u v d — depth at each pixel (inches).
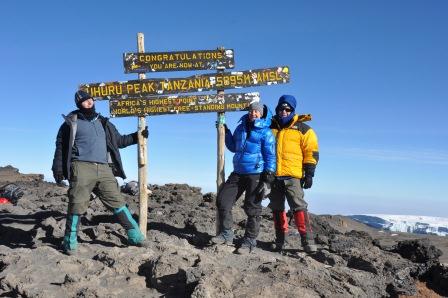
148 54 308.8
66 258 245.4
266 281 225.1
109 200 271.3
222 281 205.8
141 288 220.4
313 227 391.2
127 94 308.8
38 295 204.2
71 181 261.4
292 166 289.0
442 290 259.3
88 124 264.8
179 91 310.8
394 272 265.7
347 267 271.1
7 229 333.7
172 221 374.6
